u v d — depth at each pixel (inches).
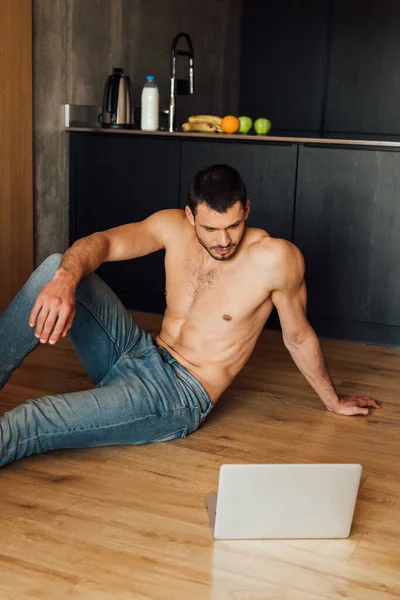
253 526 66.9
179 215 91.0
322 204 137.8
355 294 138.3
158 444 86.8
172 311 91.0
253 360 123.0
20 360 85.4
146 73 179.6
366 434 93.4
